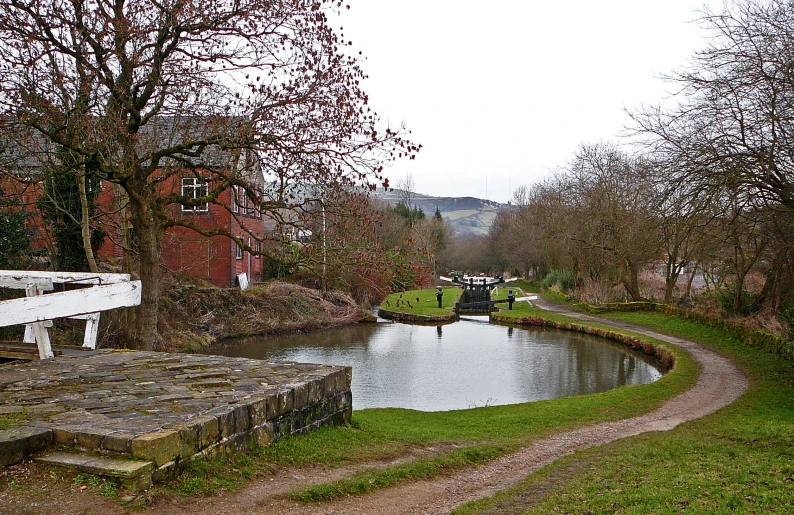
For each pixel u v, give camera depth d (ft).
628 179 95.25
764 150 43.65
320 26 38.55
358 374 63.57
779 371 55.83
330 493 18.21
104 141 36.11
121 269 72.43
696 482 20.31
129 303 23.43
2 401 18.97
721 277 97.35
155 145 46.47
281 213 40.86
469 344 86.48
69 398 19.39
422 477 22.70
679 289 127.65
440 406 50.31
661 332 89.66
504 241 215.51
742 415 40.42
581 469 25.91
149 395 20.02
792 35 41.88
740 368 59.88
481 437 33.78
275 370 25.11
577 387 58.65
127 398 19.53
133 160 38.50
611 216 107.34
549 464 27.61
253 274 116.67
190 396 19.98
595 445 32.94
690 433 33.32
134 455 14.97
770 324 68.28
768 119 42.96
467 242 284.82
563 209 139.13
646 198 53.67
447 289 191.01
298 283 117.50
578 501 19.60
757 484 19.88
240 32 37.14
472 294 143.33
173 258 93.15
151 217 40.34
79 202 58.13
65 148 39.73
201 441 16.80
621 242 90.02
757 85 43.65
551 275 170.19
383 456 23.79
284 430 21.30
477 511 19.20
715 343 75.15
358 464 21.81
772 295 75.05
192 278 90.33
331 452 22.00
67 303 21.48
